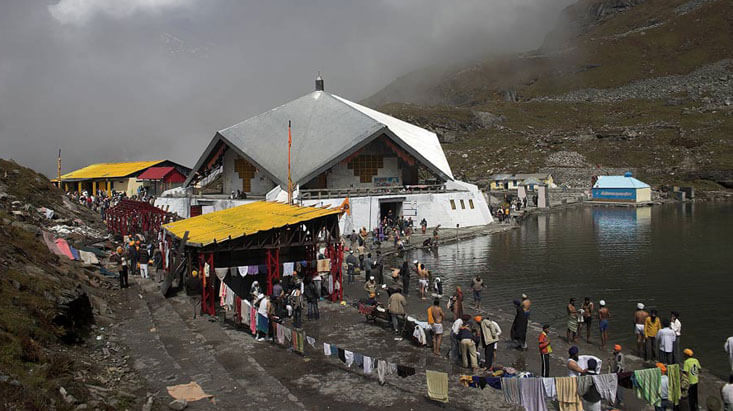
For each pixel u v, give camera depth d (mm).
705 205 87938
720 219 65000
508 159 148625
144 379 13258
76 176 74125
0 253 16797
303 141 54938
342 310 23156
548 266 36000
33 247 20328
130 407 11375
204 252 21500
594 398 12258
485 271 34500
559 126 184250
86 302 16781
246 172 57344
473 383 12852
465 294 28344
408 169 60281
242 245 22219
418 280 30062
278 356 16922
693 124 155000
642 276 32812
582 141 156375
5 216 24328
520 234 53250
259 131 57312
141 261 26734
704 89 197375
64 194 44656
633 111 188250
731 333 22078
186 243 22500
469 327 17750
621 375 12484
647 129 157500
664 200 96562
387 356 17344
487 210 60625
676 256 39625
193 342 17359
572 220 67188
